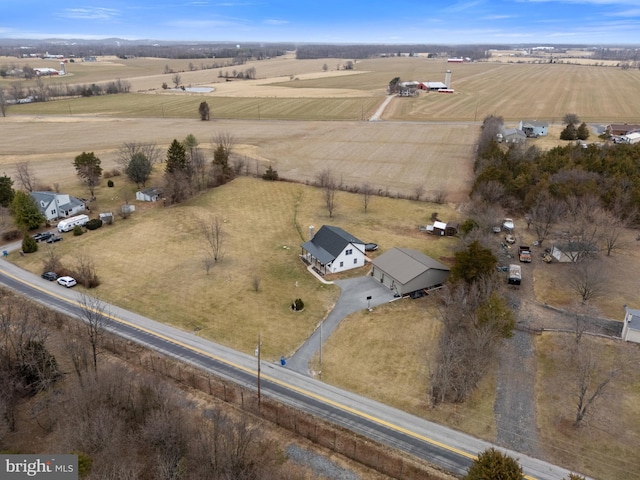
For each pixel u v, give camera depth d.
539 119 163.50
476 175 93.56
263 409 39.69
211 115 180.38
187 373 43.59
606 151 96.06
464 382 40.94
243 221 81.19
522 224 77.94
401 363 45.62
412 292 57.84
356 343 48.78
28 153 125.69
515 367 45.09
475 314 47.28
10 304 54.19
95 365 41.91
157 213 84.31
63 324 50.66
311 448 36.12
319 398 41.19
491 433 37.53
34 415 38.72
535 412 39.66
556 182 78.88
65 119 173.00
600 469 34.25
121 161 109.19
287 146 134.12
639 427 37.88
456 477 33.50
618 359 45.31
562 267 64.19
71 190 96.50
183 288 59.31
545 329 50.44
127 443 33.69
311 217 83.06
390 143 136.25
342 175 107.62
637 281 59.69
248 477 31.92
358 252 64.88
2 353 41.59
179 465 31.42
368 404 40.50
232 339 49.47
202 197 92.75
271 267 64.94
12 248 70.56
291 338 49.75
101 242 72.38
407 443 36.50
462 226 70.56
